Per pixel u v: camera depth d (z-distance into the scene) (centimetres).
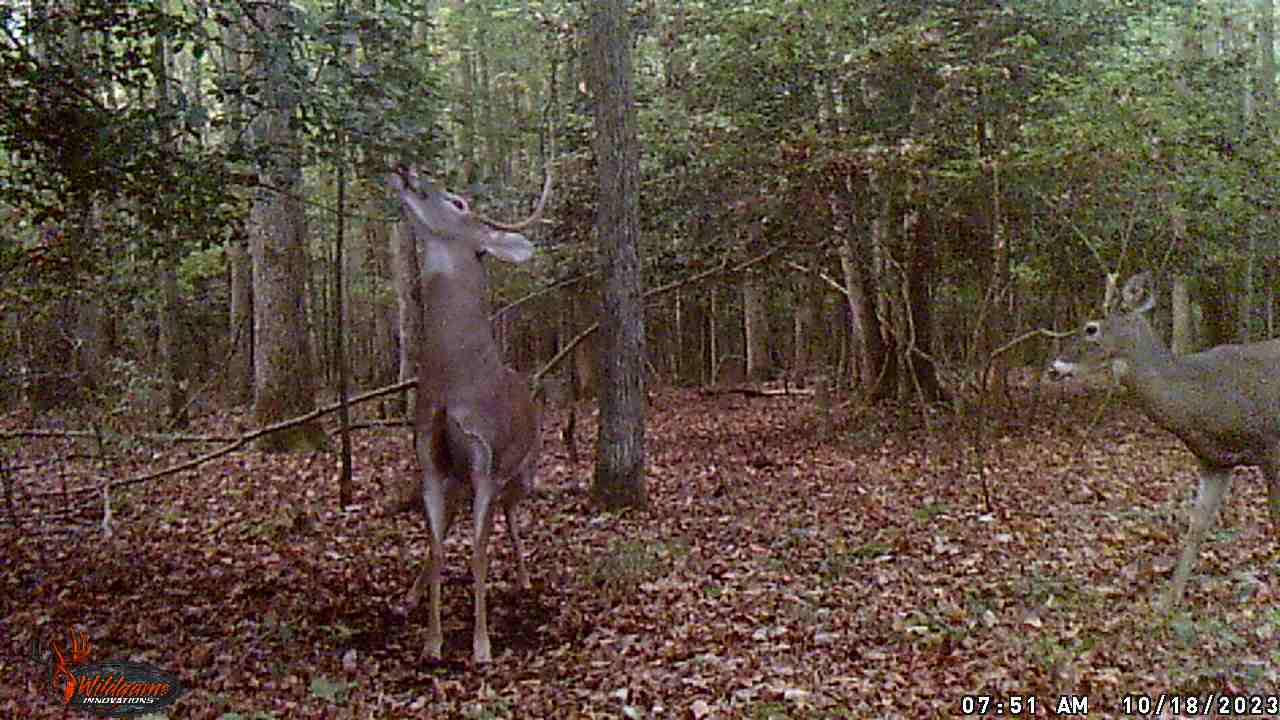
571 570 837
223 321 2577
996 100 1389
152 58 689
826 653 612
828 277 1975
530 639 669
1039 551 834
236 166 819
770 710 525
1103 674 553
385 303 2712
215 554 909
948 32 1381
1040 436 1518
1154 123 1280
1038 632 628
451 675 601
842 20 1378
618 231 1073
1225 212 1466
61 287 862
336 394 2467
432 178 752
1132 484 1117
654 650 632
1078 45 1459
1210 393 635
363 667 613
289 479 1293
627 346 1077
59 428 1141
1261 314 2239
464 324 634
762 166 1454
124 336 1345
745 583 776
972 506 1037
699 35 1515
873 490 1155
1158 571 754
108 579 816
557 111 1928
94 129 670
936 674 567
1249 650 584
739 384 2727
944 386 1808
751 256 1553
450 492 656
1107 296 688
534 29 2188
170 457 1429
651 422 2002
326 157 740
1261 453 637
